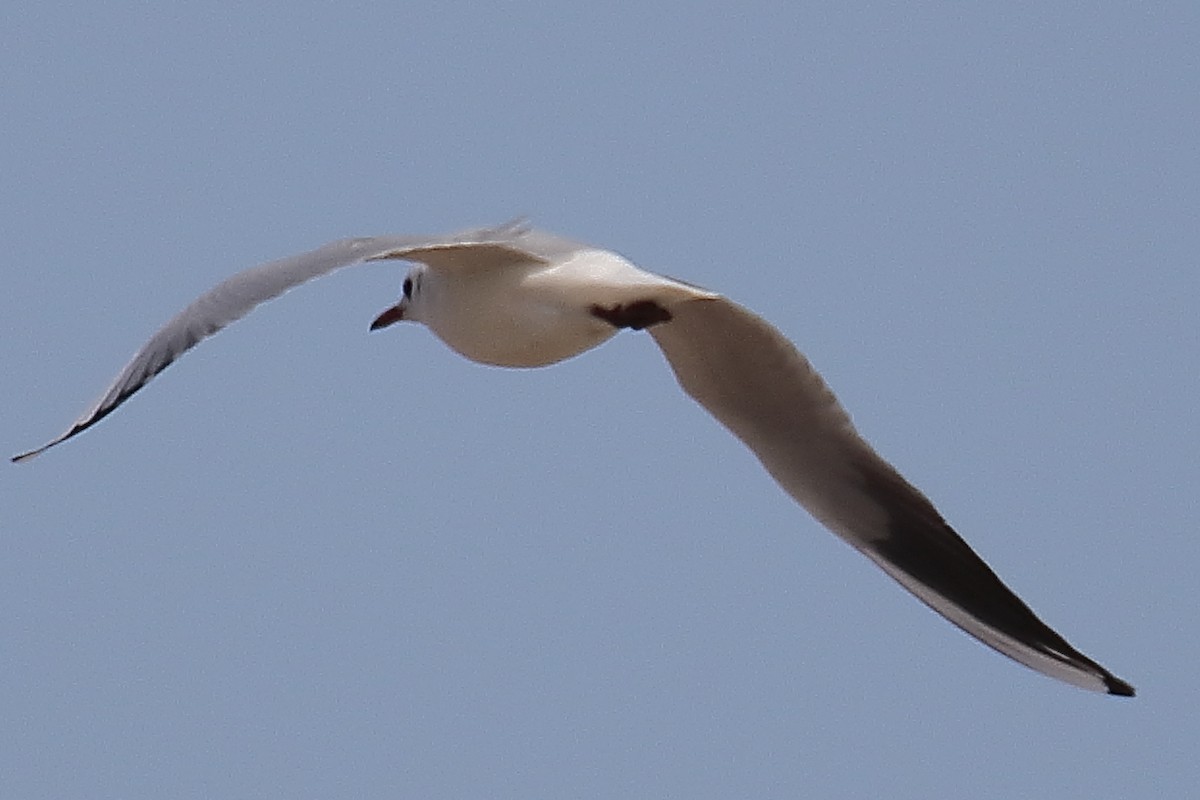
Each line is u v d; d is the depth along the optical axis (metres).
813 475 13.44
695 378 13.25
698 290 12.28
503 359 12.95
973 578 13.27
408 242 11.88
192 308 11.02
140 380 10.72
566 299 12.48
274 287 11.13
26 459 10.61
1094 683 13.01
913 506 13.23
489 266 12.66
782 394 13.10
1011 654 13.26
